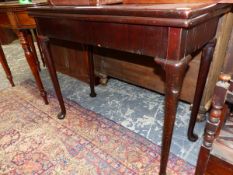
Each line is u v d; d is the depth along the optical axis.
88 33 0.75
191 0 0.91
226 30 0.94
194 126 1.06
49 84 1.75
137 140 1.08
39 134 1.16
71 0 0.84
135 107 1.39
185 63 0.58
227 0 0.71
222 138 0.63
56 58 1.88
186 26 0.49
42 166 0.95
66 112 1.35
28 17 1.12
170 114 0.67
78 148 1.05
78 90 1.64
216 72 1.07
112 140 1.09
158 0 0.98
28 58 1.26
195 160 0.94
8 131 1.19
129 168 0.92
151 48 0.60
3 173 0.93
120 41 0.66
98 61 1.62
